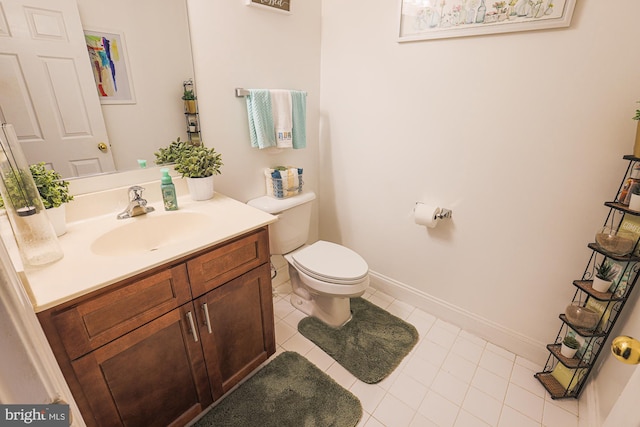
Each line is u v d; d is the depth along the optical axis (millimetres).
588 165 1236
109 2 1111
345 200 2129
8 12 931
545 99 1264
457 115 1499
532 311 1531
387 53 1646
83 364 858
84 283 821
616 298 1169
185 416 1184
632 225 1113
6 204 816
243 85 1584
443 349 1651
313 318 1863
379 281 2129
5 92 970
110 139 1221
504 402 1367
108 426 965
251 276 1272
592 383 1333
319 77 1973
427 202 1734
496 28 1285
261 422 1260
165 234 1267
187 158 1359
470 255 1656
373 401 1367
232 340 1289
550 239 1396
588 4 1101
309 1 1763
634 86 1092
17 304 331
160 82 1302
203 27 1373
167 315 1015
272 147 1772
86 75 1113
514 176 1415
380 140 1820
